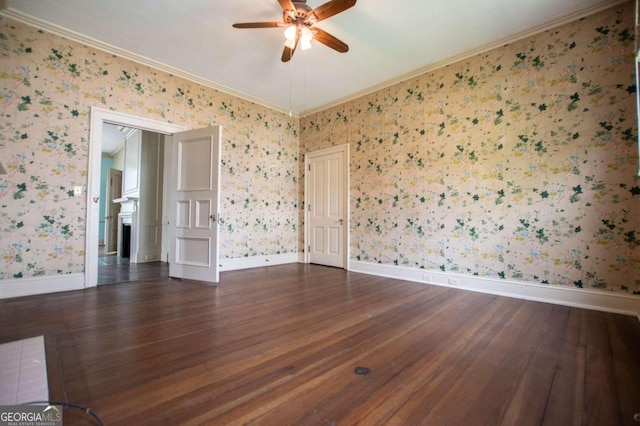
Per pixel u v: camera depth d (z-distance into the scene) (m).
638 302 2.45
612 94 2.61
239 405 1.26
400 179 4.08
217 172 3.65
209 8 2.77
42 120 3.00
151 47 3.42
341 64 3.75
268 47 3.40
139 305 2.71
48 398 1.29
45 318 2.32
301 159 5.57
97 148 3.33
